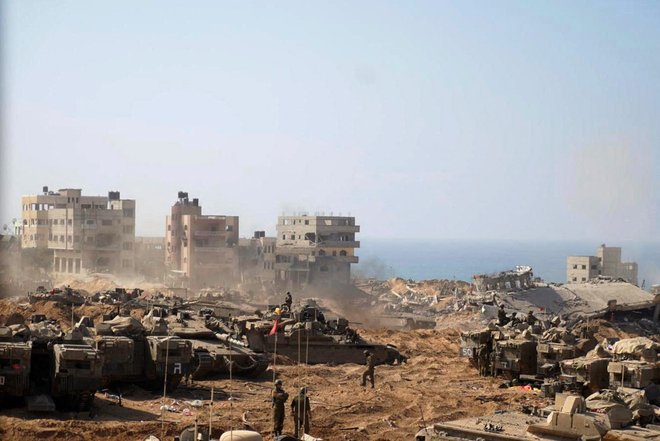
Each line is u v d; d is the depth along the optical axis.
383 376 58.53
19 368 40.75
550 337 58.00
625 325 120.38
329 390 51.75
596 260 177.25
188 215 175.25
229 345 54.19
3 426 37.72
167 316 60.84
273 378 53.84
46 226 172.12
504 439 30.38
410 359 67.56
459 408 47.62
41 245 171.88
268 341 62.12
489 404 48.75
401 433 41.91
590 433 29.88
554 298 128.75
